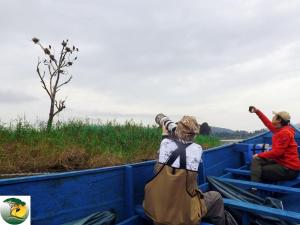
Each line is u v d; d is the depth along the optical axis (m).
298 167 4.80
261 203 3.93
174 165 2.94
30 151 5.80
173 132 3.38
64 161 5.69
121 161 6.47
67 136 7.10
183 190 2.88
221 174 5.54
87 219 2.88
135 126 9.42
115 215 3.23
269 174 4.82
